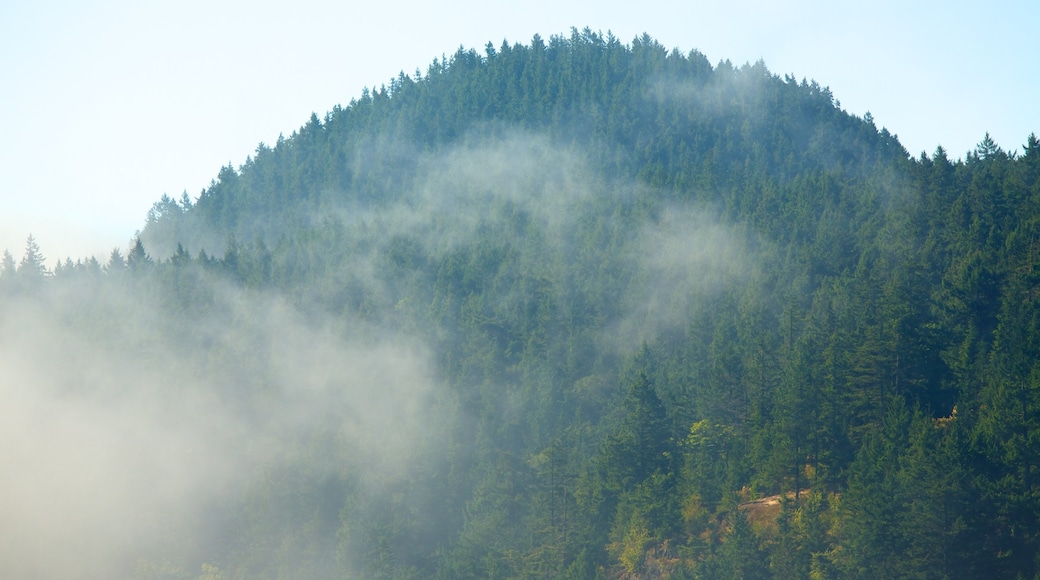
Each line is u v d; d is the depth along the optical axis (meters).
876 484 168.50
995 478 161.00
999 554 152.75
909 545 158.62
